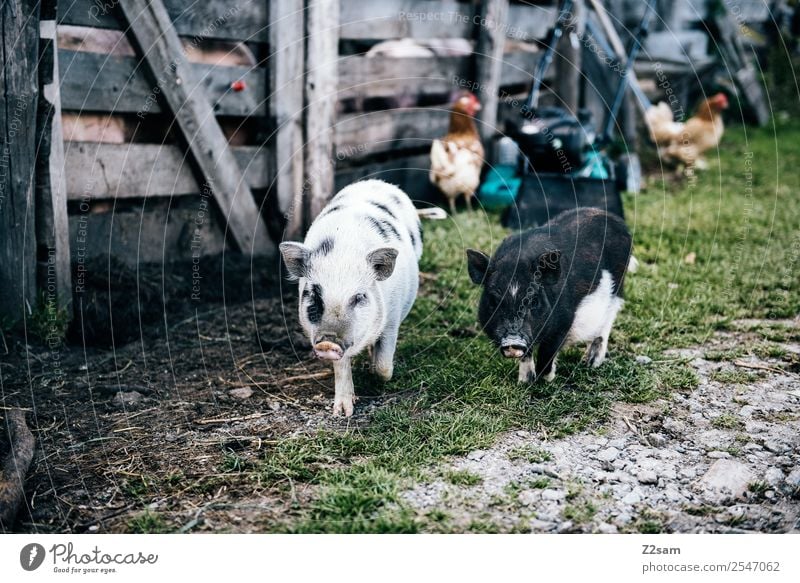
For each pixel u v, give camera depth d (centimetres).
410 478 141
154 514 131
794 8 622
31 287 195
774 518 132
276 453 150
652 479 141
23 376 181
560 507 134
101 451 153
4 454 150
